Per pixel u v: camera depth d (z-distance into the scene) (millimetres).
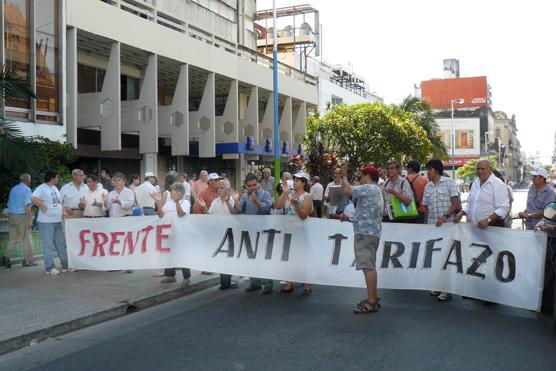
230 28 30859
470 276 7531
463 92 108000
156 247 9195
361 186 7211
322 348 5684
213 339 6129
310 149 24734
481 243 7484
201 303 8055
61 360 5590
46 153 13203
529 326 6488
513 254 7156
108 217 10406
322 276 8234
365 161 28859
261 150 30578
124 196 10430
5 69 10891
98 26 19250
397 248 7926
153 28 22172
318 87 41281
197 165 30172
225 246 8789
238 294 8656
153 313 7535
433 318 6867
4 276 9609
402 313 7141
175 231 9109
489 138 107562
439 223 7824
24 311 7172
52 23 15883
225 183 9172
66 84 18062
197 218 8961
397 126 28797
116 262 9414
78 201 10375
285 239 8461
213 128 26391
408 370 5012
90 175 10383
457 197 7871
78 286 8742
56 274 9750
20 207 10461
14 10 14688
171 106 24562
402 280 7879
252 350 5684
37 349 6023
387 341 5887
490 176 7590
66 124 18000
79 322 6844
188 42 24406
